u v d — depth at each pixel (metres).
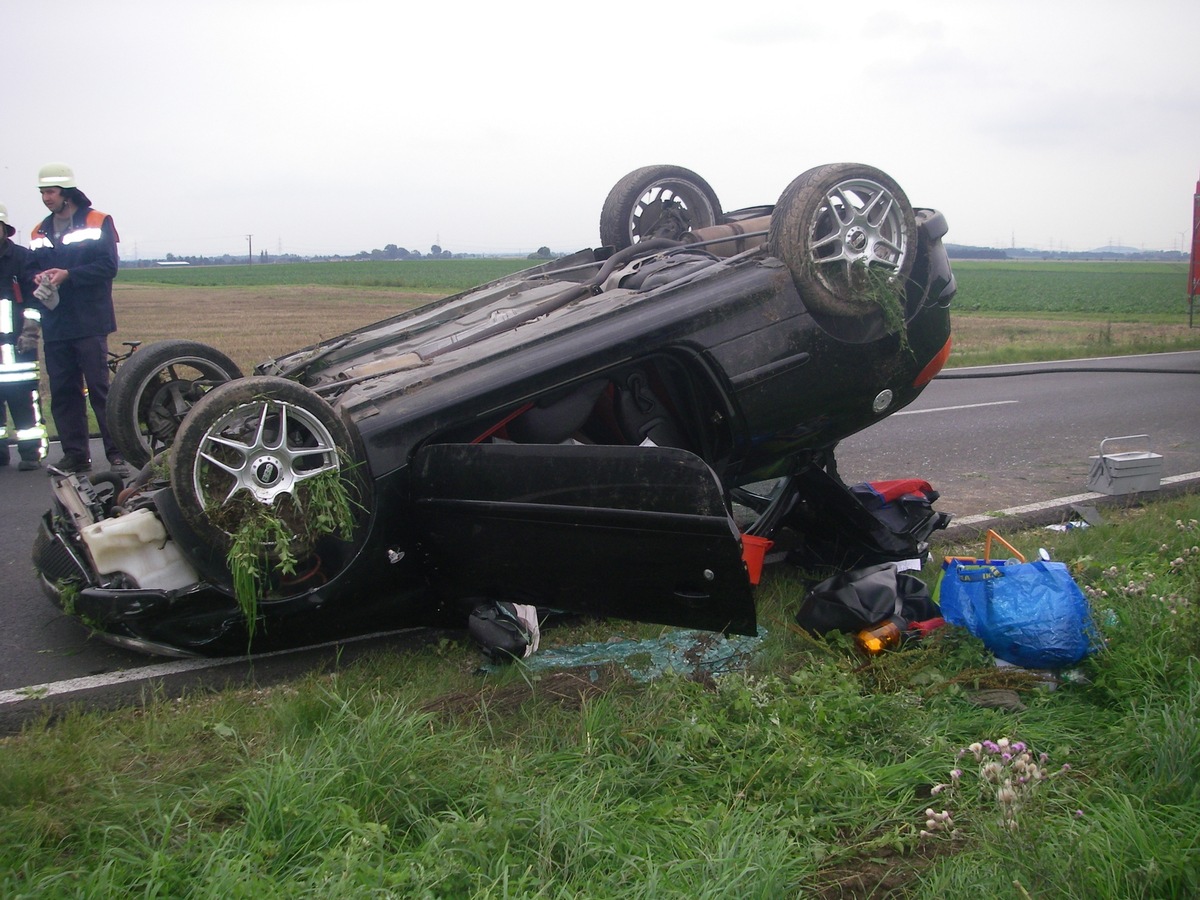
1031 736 3.55
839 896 2.77
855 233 4.95
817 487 5.46
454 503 4.04
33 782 3.01
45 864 2.67
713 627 3.82
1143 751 3.31
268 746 3.42
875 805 3.14
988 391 12.54
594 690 3.93
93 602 4.04
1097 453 8.73
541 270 6.36
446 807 3.02
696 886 2.59
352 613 4.28
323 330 27.59
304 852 2.73
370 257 178.88
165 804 2.94
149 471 4.70
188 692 4.08
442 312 5.81
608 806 3.06
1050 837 2.83
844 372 5.09
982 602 4.21
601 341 4.47
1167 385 13.05
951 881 2.71
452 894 2.57
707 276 4.82
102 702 3.98
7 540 6.20
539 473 3.84
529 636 4.31
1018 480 7.74
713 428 4.93
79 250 7.59
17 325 8.09
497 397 4.29
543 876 2.64
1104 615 4.27
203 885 2.53
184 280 78.81
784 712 3.62
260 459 3.85
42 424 8.52
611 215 6.54
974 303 48.88
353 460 4.02
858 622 4.30
